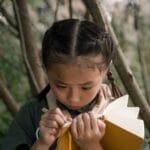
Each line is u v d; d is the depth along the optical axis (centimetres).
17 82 565
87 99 216
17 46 549
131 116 219
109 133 216
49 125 216
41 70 372
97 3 297
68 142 215
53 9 562
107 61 221
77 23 224
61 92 215
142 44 484
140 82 550
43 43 223
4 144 239
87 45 214
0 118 530
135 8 447
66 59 210
